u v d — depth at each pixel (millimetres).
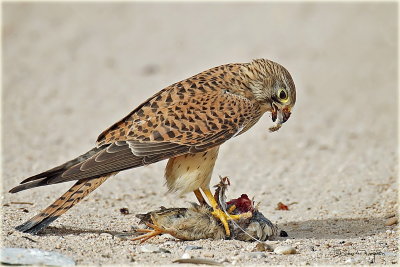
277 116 11492
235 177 15125
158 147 10281
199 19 32344
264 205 12961
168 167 10727
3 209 11430
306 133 19375
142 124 10414
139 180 14570
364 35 30594
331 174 15031
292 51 28281
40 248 9219
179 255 9312
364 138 18734
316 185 14234
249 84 11211
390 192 13273
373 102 22891
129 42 29375
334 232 11078
